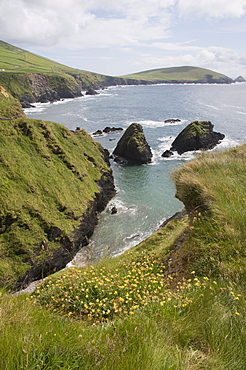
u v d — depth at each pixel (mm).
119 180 44750
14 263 22984
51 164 34812
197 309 4297
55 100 156500
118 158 54344
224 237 6504
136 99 157125
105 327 4066
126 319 4227
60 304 5586
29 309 4438
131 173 47469
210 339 3555
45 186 30859
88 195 33781
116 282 6000
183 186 9172
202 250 6602
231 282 5082
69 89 168125
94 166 41469
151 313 4270
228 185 8320
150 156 53469
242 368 3189
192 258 6805
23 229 25328
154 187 40969
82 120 92062
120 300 5168
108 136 71375
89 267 8445
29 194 28938
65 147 40156
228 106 115562
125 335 3523
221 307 4238
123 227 30734
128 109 115750
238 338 3551
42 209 27859
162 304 4422
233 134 65125
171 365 2936
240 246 6027
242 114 92938
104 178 40344
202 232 7109
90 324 4609
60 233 26688
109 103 139125
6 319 3635
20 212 26281
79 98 168500
